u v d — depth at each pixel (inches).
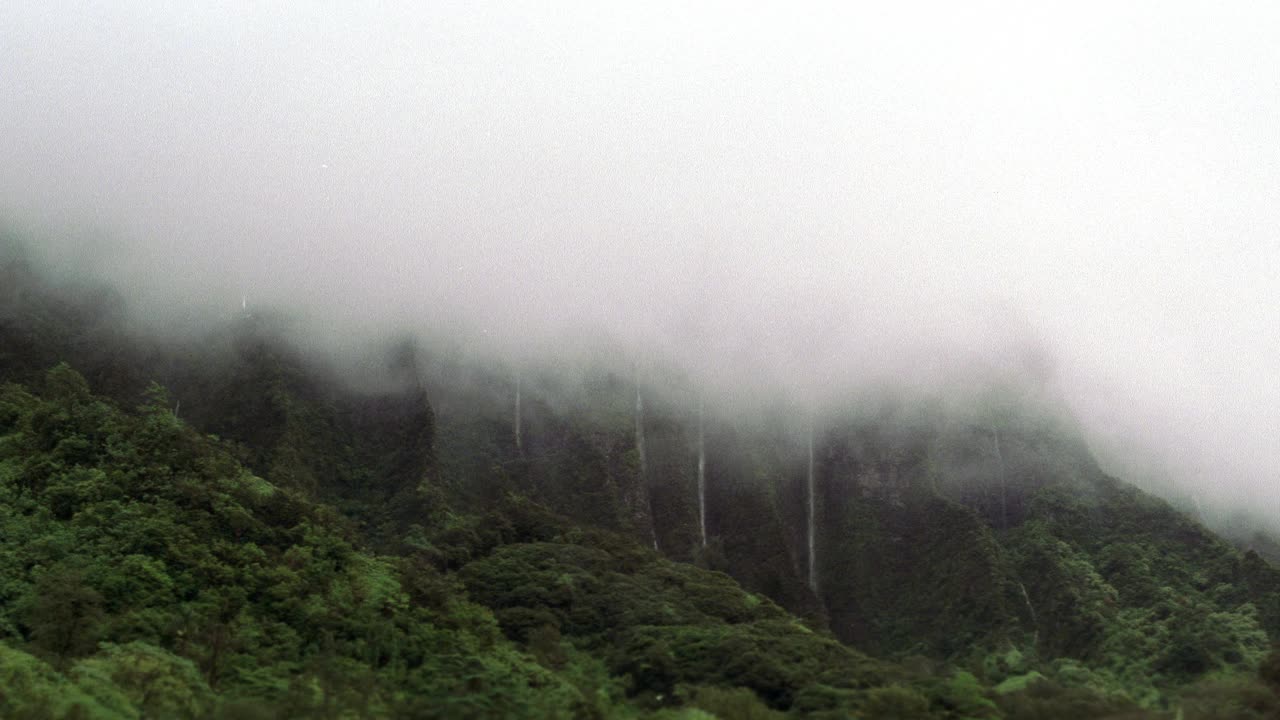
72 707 1840.6
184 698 2033.7
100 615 2322.8
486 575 3048.7
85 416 3107.8
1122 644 3004.4
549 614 2832.2
